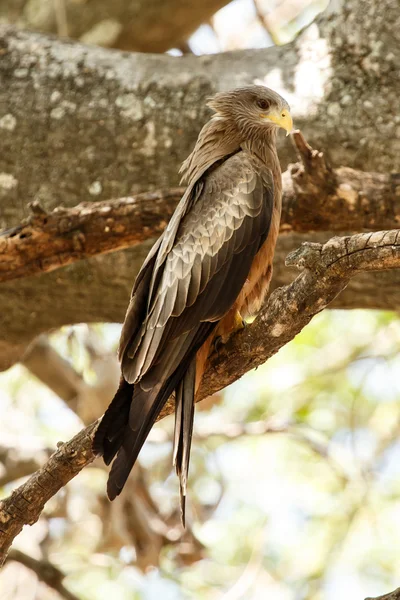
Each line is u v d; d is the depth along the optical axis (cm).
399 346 1590
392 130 1082
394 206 957
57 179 1123
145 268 844
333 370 1572
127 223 935
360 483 1507
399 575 1491
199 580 1520
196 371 803
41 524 1429
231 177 898
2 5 1616
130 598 1533
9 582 1448
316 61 1127
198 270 850
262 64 1152
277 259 1112
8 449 1371
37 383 1706
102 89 1138
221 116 998
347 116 1092
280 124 976
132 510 1273
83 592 1529
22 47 1177
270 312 749
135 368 782
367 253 684
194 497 1478
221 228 871
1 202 1130
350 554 1509
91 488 1481
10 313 1174
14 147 1129
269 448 1672
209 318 832
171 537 1304
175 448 758
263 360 800
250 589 1377
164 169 1112
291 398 1636
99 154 1119
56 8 1540
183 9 1548
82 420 1371
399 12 1105
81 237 933
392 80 1095
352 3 1123
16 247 930
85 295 1146
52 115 1129
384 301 1139
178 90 1130
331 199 955
